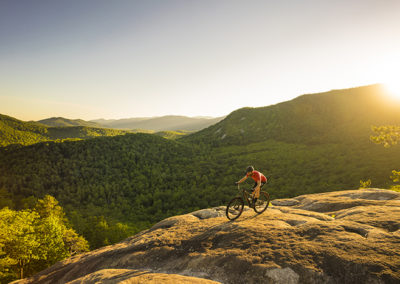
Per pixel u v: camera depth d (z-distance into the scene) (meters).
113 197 79.38
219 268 4.18
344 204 7.93
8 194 80.12
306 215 6.54
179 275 4.04
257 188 5.98
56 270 6.86
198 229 6.04
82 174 91.25
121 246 6.59
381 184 46.12
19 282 6.68
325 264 3.71
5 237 16.72
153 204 71.44
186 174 85.69
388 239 4.09
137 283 3.81
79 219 60.59
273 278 3.63
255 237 4.87
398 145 63.03
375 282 3.21
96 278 4.56
